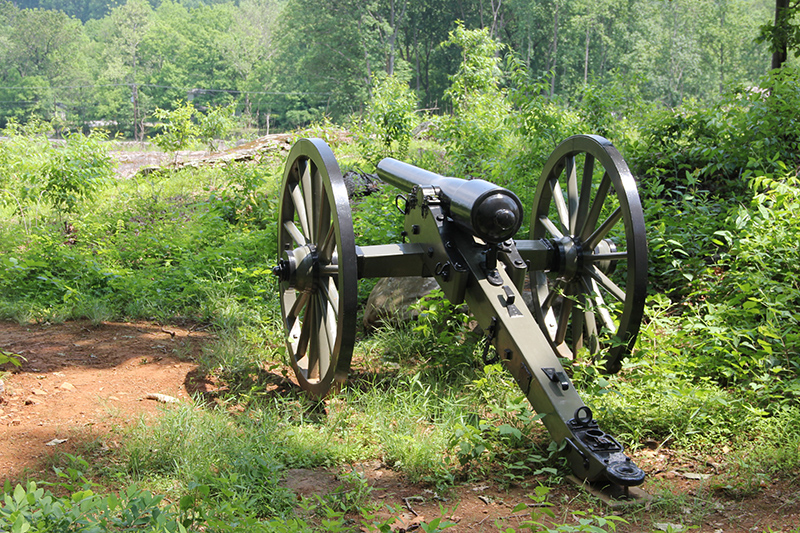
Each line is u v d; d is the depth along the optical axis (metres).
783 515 3.02
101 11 162.88
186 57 89.69
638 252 4.23
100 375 4.84
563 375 3.57
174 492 3.22
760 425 3.77
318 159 4.27
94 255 8.21
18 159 11.84
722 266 5.98
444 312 5.15
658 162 7.81
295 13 63.06
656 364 4.47
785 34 9.76
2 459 3.50
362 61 59.72
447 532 2.91
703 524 2.97
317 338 4.50
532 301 5.46
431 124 12.60
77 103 87.25
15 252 8.06
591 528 2.45
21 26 96.94
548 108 9.09
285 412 4.22
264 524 2.69
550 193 5.35
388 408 4.25
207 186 13.11
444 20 67.62
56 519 2.34
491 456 3.62
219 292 6.79
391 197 8.48
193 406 4.21
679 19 73.31
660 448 3.78
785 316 4.75
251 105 78.19
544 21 66.31
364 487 3.30
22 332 5.85
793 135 7.43
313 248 4.50
